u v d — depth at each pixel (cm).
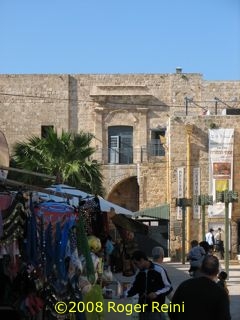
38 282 1177
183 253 3797
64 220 1239
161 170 4741
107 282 1627
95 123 5050
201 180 4303
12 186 1250
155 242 4400
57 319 1195
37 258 1176
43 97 5072
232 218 4262
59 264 1212
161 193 4731
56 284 1206
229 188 4284
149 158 5003
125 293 1478
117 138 5047
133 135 5050
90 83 5075
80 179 3462
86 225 1545
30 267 1154
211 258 920
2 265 1141
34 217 1167
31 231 1159
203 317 885
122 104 5059
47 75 5078
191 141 4322
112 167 4988
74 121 5062
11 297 1148
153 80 5075
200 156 4316
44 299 1189
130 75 5072
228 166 4300
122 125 5059
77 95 5075
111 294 1502
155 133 5050
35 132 5053
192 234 4269
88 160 3669
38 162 3466
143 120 5047
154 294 1173
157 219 4472
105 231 1827
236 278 2998
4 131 5053
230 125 4328
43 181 3409
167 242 4394
